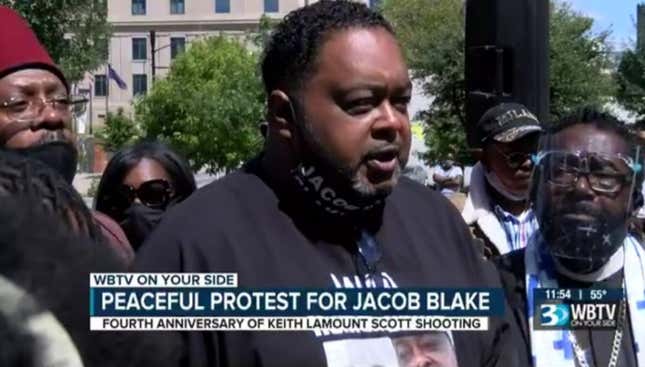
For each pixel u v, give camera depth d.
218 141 35.31
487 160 4.41
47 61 2.82
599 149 2.69
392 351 1.98
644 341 2.70
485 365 2.16
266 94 2.13
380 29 2.05
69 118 2.89
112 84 59.16
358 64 1.98
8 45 2.81
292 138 2.04
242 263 1.97
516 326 2.66
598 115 2.74
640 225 3.36
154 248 2.00
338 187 2.01
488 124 4.39
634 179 2.71
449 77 23.25
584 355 2.66
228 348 1.93
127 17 61.28
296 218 2.04
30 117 2.78
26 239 0.75
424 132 24.80
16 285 0.73
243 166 2.18
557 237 2.68
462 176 15.41
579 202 2.66
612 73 26.08
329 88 1.99
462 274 2.15
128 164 3.99
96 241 0.88
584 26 24.30
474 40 6.40
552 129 2.77
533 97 6.30
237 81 35.84
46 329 0.73
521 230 4.31
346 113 1.99
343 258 2.03
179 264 1.97
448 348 2.04
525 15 6.29
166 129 35.72
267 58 2.10
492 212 4.36
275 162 2.07
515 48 6.28
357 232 2.05
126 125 30.84
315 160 2.01
